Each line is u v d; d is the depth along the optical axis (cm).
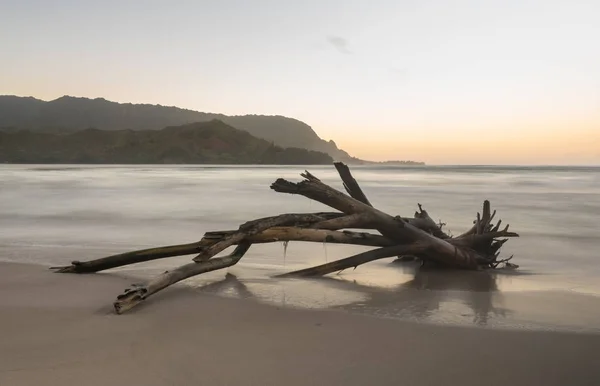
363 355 398
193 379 344
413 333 461
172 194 2897
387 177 7788
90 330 454
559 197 2912
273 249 1008
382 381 346
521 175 9388
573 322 507
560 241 1209
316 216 771
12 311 516
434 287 693
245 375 352
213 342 425
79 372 353
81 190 3284
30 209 1894
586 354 407
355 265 757
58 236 1180
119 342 420
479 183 5259
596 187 4344
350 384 340
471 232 901
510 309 562
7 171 9244
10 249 986
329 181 6222
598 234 1330
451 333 462
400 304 583
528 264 910
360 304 581
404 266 862
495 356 400
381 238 806
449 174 10212
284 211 1859
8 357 380
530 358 396
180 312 525
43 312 514
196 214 1733
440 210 1970
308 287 673
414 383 343
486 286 706
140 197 2611
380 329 473
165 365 369
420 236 796
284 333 455
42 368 359
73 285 649
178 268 614
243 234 679
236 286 670
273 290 649
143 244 1059
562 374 363
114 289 628
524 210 2058
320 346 419
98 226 1383
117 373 352
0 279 685
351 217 762
